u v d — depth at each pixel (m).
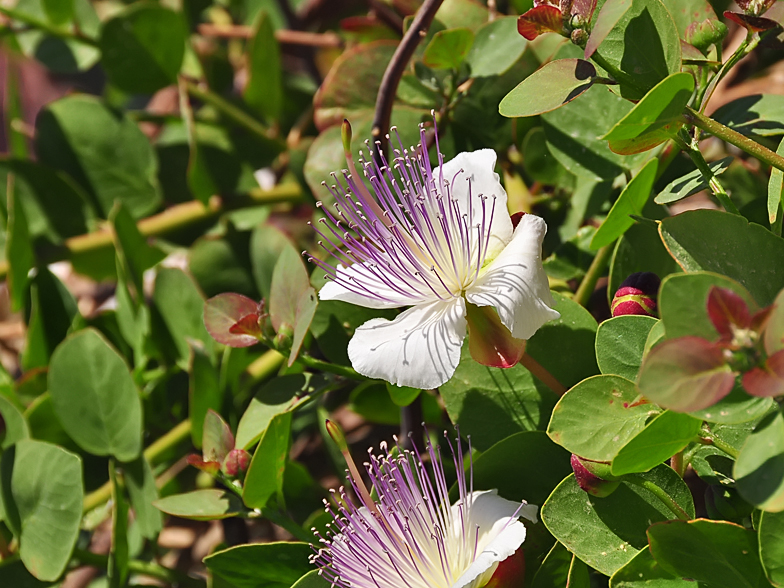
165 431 0.32
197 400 0.28
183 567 0.34
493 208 0.20
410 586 0.21
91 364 0.28
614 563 0.20
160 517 0.28
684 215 0.19
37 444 0.27
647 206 0.25
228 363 0.29
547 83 0.20
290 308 0.25
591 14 0.19
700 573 0.19
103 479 0.31
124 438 0.28
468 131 0.28
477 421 0.23
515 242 0.20
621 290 0.22
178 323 0.31
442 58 0.26
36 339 0.33
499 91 0.27
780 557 0.17
